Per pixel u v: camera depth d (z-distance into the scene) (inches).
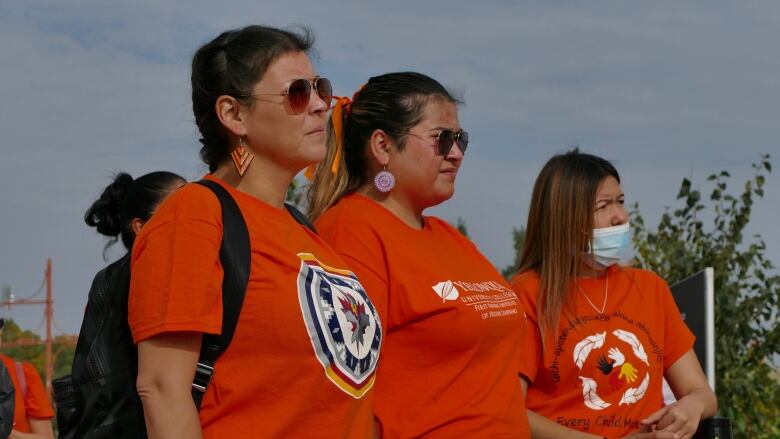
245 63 253.0
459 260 332.8
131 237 346.6
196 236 229.9
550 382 380.8
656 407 390.6
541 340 382.3
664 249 772.6
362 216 323.3
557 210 391.5
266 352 233.5
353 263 313.0
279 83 253.3
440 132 333.1
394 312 311.6
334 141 343.6
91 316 243.1
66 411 242.1
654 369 390.9
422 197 336.2
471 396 311.6
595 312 390.0
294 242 249.8
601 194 392.5
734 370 731.4
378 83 341.7
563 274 388.2
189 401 225.0
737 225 753.0
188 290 225.1
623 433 377.7
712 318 461.7
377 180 330.6
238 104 253.0
